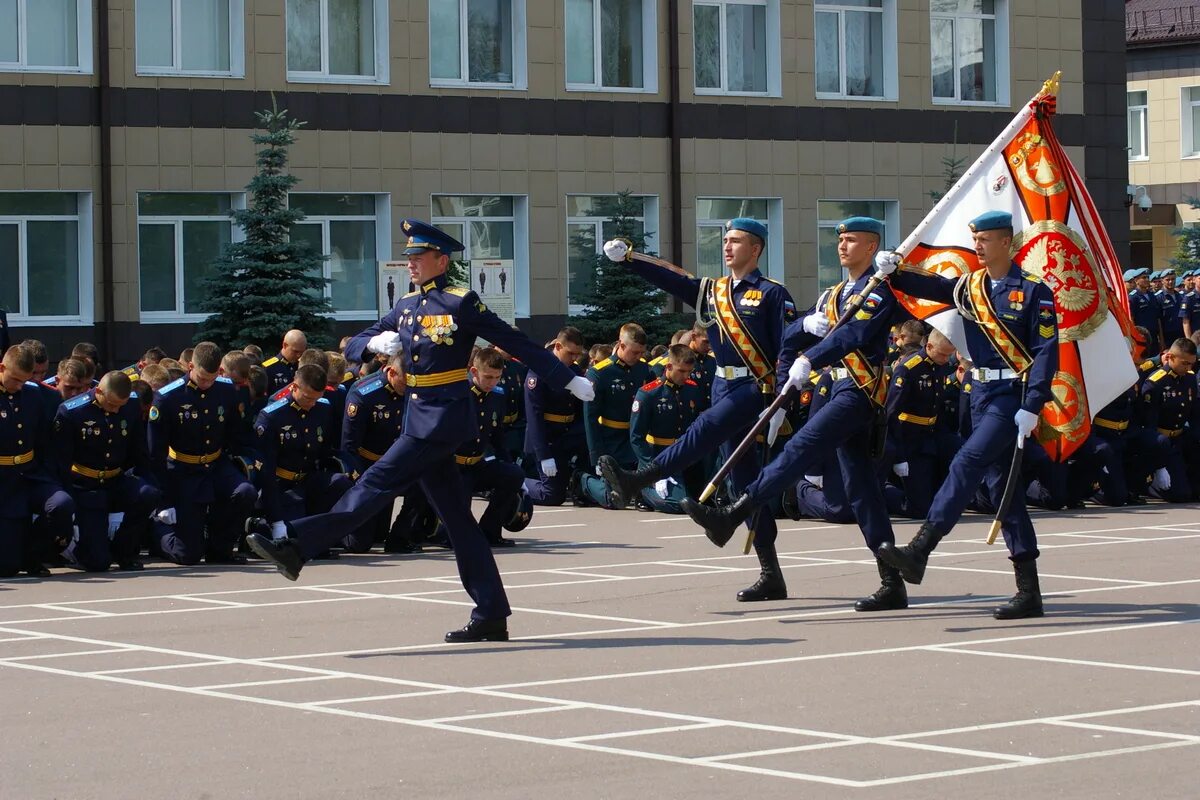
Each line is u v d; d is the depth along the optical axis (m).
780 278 35.50
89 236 30.05
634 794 7.43
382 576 15.04
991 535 11.82
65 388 16.12
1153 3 58.31
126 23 30.09
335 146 31.77
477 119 32.84
